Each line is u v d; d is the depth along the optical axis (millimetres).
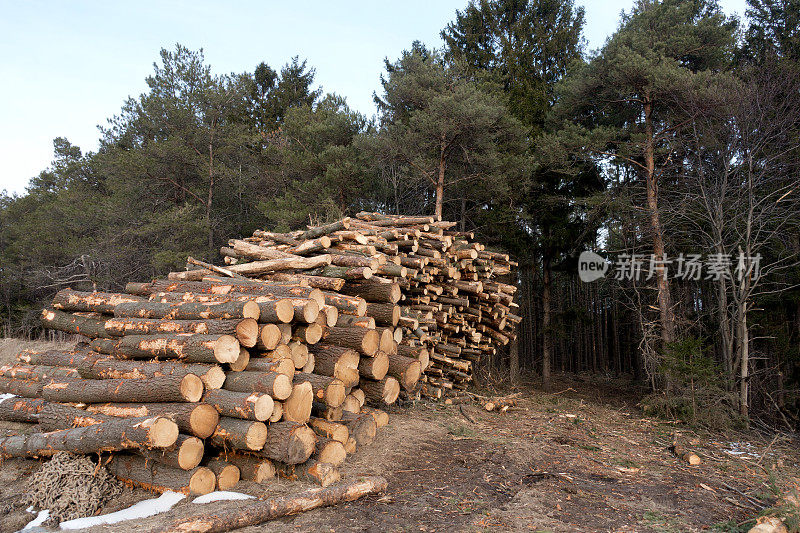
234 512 4152
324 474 4938
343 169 17016
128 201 20109
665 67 12234
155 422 4344
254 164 22562
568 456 7094
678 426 10273
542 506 4988
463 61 17594
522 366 22062
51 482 4473
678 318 13273
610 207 14055
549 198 16047
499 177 14898
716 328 13945
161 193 21156
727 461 7594
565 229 16266
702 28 13305
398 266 8352
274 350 5617
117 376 5398
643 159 14641
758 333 13047
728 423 10102
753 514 5184
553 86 17453
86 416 5055
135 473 4789
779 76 11719
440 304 9875
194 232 19188
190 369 5008
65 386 5480
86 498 4371
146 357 5570
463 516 4617
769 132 11125
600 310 23281
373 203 18391
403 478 5602
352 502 4855
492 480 5719
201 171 20406
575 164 15602
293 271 8109
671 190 13297
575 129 14406
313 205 18016
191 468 4641
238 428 4781
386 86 16453
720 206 11500
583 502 5254
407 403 9211
